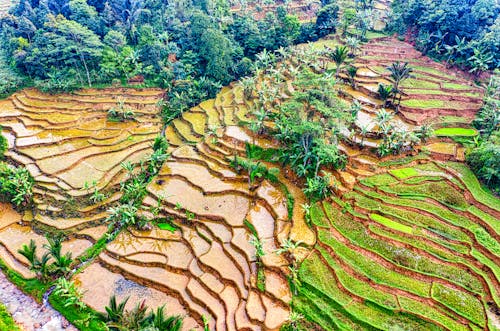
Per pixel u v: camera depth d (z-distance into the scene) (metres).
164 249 31.69
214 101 50.50
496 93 39.97
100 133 45.38
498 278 24.86
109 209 34.03
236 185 37.00
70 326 26.20
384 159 35.84
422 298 24.72
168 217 34.22
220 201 35.28
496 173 31.25
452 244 27.78
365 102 43.09
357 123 39.03
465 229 28.59
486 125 38.00
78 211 34.88
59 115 47.94
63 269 28.72
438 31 50.31
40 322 26.44
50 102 50.25
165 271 30.00
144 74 52.50
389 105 42.41
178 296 28.17
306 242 29.36
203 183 37.12
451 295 24.69
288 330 24.14
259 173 36.75
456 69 48.94
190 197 35.75
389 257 27.33
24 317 26.78
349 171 34.81
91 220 34.22
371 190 32.62
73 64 51.47
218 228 32.75
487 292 24.70
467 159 34.81
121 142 43.91
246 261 29.33
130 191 35.34
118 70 51.50
